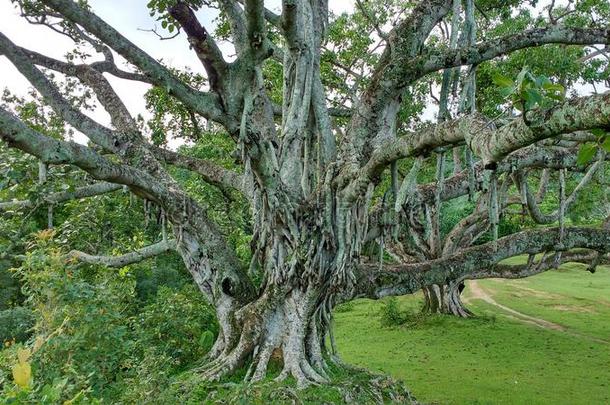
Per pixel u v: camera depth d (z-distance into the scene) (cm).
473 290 2928
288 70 1006
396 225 1016
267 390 848
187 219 974
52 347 679
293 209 936
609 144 308
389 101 911
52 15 1115
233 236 1468
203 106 884
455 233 1862
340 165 920
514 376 1300
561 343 1667
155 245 1048
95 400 509
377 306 2458
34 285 761
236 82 884
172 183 1000
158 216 991
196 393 841
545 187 1574
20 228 1002
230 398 818
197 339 1089
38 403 425
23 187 891
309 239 941
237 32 969
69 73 1070
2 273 1387
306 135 999
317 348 973
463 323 1969
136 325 962
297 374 912
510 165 861
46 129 1246
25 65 846
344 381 912
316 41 1017
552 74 1343
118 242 1309
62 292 749
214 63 863
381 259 1012
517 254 1077
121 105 1052
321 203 938
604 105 369
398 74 880
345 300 1025
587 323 2039
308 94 973
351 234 931
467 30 855
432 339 1739
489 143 485
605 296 2681
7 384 516
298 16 937
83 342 721
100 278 1021
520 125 440
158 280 1588
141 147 1014
